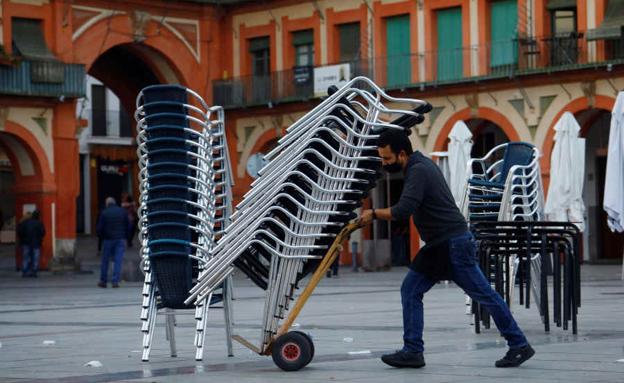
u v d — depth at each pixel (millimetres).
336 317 18047
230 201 12438
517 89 42562
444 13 45406
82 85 45812
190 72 50156
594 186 43562
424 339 13594
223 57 51344
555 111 41625
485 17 43938
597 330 14273
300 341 10836
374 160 11242
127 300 25734
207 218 12047
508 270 14422
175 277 11922
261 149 49969
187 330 16031
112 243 33219
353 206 11391
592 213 43562
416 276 10867
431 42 45469
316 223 11211
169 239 11836
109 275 44156
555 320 13992
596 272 34969
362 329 15555
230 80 50406
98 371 11305
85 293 29828
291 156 11297
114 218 33094
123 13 47781
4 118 44312
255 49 50719
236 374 10734
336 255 11211
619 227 13648
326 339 14094
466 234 10758
